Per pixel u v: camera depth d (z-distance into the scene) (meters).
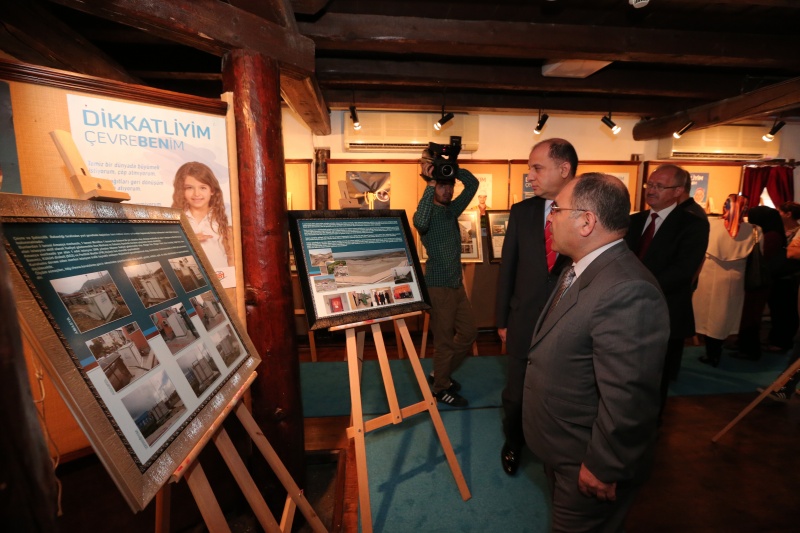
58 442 1.50
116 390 0.69
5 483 0.39
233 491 1.71
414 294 1.75
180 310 0.95
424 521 1.67
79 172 0.87
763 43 2.57
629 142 4.46
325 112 3.46
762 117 4.14
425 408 1.74
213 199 1.41
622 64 3.22
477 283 4.32
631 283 0.91
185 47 2.81
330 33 2.28
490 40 2.37
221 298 1.15
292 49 1.59
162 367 0.82
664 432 2.36
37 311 0.59
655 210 2.07
